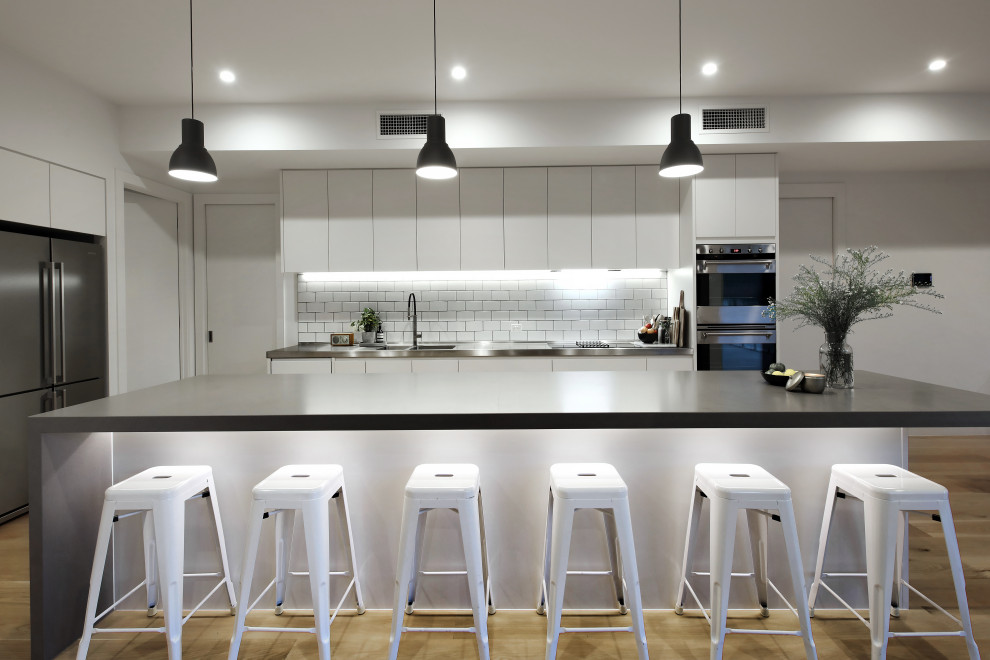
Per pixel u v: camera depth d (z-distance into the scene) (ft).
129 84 11.71
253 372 16.22
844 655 6.28
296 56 10.62
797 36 10.11
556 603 5.64
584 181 14.33
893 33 10.03
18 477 10.57
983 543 9.02
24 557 8.95
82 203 11.88
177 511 5.87
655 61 11.03
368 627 6.80
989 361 15.61
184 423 5.80
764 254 13.53
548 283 15.83
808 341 15.87
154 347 15.14
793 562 5.64
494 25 9.62
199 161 8.51
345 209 14.37
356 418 5.78
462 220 14.37
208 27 9.55
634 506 7.04
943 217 15.52
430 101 12.82
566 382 8.07
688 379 8.38
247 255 16.17
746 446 7.02
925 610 7.17
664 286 15.74
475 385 7.77
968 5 9.14
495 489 7.01
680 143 8.32
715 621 5.73
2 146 10.16
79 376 11.78
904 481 5.96
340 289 15.85
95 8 8.95
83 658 5.66
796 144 12.86
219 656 6.33
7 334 10.30
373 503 7.04
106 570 7.02
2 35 9.75
